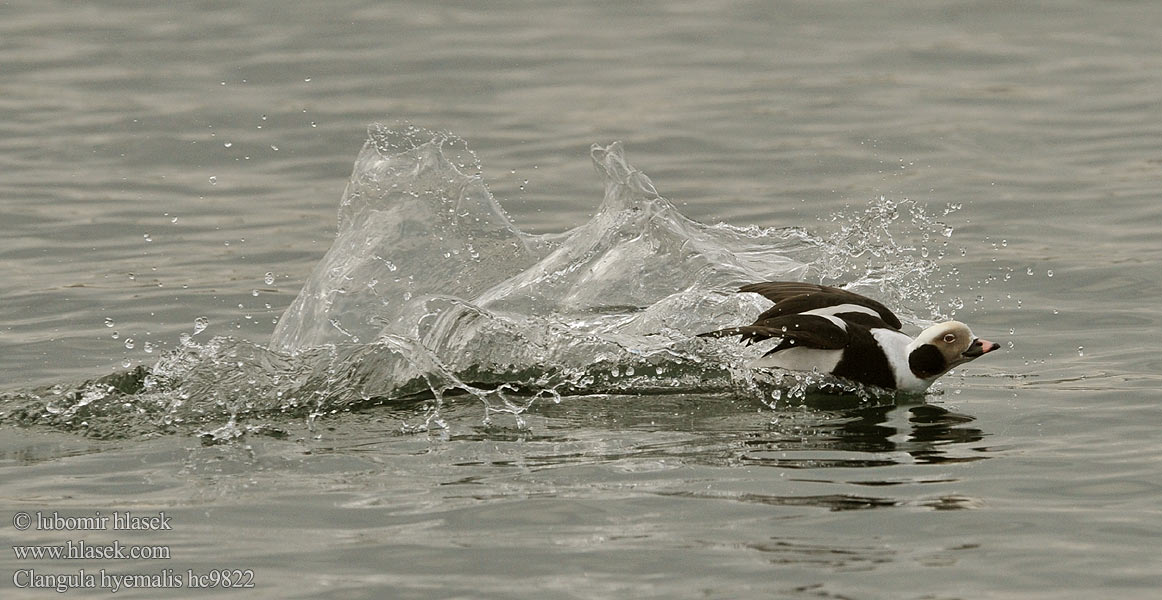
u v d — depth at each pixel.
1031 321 13.71
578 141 21.56
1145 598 7.59
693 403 11.36
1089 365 12.20
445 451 10.11
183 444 10.34
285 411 11.10
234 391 11.34
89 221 17.88
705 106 23.19
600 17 28.36
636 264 14.06
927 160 20.53
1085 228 17.27
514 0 29.39
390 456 10.02
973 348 11.38
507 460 9.88
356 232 14.17
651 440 10.34
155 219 18.05
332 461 9.91
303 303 13.44
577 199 19.00
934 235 17.11
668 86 24.25
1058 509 8.81
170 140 21.34
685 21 28.08
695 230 15.56
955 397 11.43
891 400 11.40
